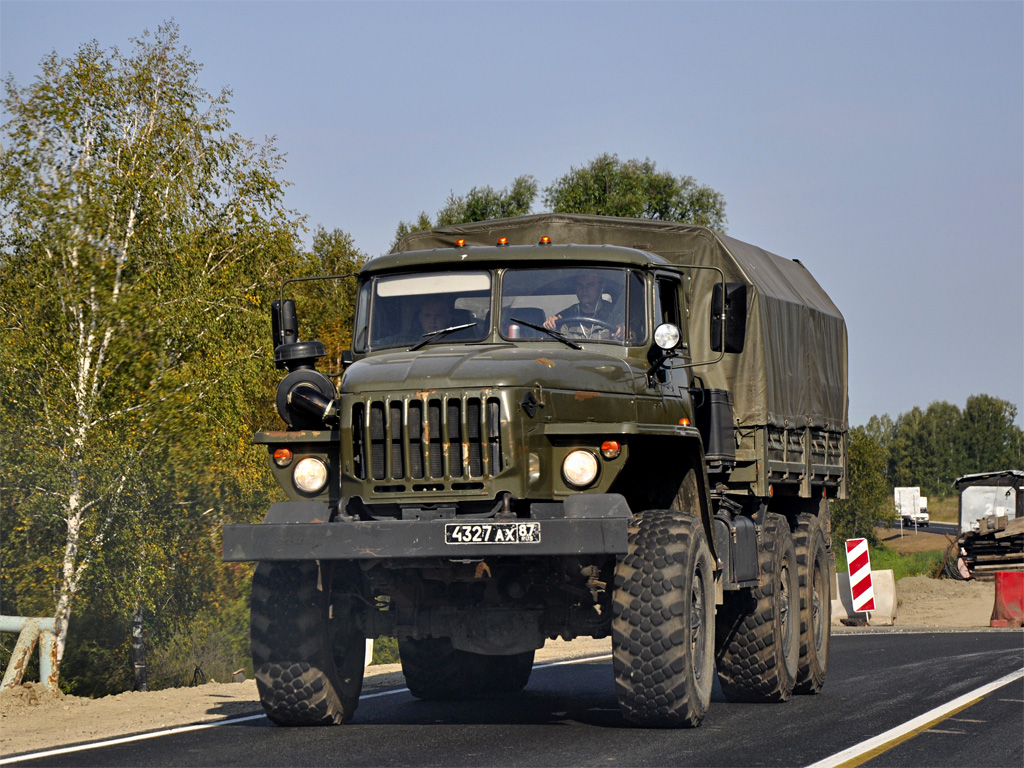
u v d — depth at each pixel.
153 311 32.25
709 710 14.20
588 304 13.45
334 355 50.50
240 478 33.41
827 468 18.95
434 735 11.45
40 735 12.38
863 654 22.83
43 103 34.81
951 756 10.43
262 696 11.95
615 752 10.33
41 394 30.23
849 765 9.85
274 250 37.28
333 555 10.88
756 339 16.17
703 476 12.55
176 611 32.72
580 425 11.40
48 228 31.95
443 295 13.65
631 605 11.26
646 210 77.38
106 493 29.53
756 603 15.09
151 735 11.82
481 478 11.05
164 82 37.03
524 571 11.88
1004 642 25.14
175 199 35.25
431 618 12.19
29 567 29.80
